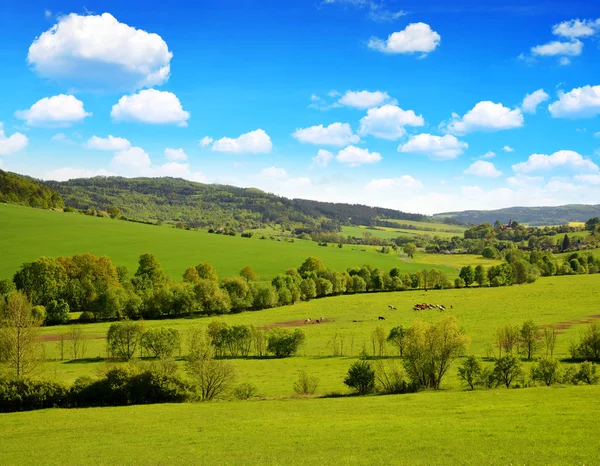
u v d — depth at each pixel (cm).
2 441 3562
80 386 5066
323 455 2903
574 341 8675
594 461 2541
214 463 2847
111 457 3072
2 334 5709
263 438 3400
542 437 3011
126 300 11625
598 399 4212
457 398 4734
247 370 7181
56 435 3700
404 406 4450
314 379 5841
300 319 12250
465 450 2841
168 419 4194
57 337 9488
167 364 5588
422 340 5747
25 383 4878
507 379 5538
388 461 2719
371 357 8081
